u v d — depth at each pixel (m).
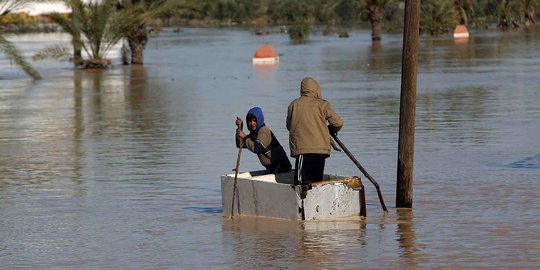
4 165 39.19
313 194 26.25
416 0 27.19
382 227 25.50
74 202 30.83
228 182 27.58
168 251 23.70
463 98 60.44
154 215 28.30
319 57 113.56
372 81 76.50
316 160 26.53
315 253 22.86
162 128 49.91
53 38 162.75
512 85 68.44
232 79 82.62
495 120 48.75
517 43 131.00
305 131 26.50
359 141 42.59
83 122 54.06
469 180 32.50
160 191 32.25
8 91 76.31
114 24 103.31
